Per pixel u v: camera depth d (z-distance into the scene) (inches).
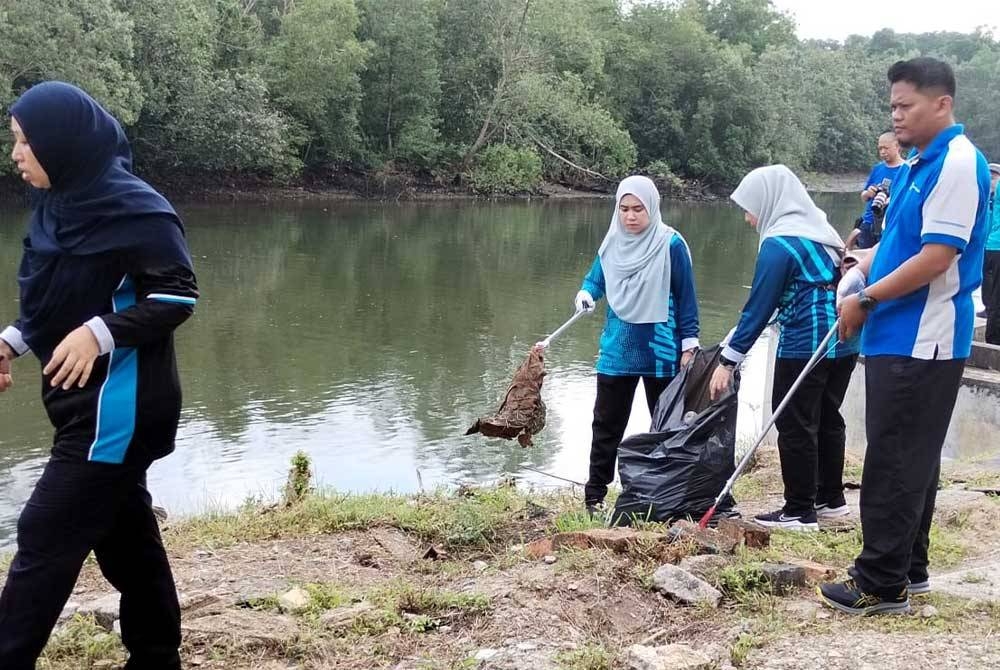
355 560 175.3
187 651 128.5
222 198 1523.1
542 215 1572.3
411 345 606.2
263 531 195.0
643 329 201.0
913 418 126.8
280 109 1567.4
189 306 104.7
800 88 2415.1
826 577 145.9
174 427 108.3
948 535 180.9
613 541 155.6
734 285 884.6
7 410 421.4
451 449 404.8
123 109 1158.3
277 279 836.0
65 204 102.2
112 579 114.4
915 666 115.1
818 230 176.6
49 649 129.6
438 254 1038.4
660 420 187.3
